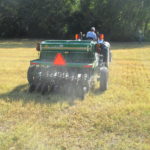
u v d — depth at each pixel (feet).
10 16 114.01
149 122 14.89
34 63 20.84
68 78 19.97
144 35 97.25
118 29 98.17
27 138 12.80
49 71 20.79
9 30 114.73
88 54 21.42
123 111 16.53
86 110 16.85
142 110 16.79
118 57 44.80
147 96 20.06
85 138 12.99
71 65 19.88
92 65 19.63
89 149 11.95
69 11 104.73
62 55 21.77
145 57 44.73
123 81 25.63
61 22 106.32
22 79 25.88
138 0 94.63
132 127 14.25
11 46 71.00
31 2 108.68
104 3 97.35
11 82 24.58
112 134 13.46
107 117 15.62
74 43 21.67
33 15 109.19
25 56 46.24
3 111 16.62
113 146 12.19
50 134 13.38
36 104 18.11
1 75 28.07
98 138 13.01
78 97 19.83
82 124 14.66
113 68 33.35
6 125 14.51
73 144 12.38
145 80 26.08
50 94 20.76
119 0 94.73
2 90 21.77
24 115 16.03
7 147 12.02
